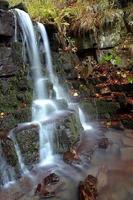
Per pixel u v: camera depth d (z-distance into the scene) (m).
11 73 5.20
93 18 7.60
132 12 7.82
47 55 6.34
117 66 7.41
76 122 5.30
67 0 8.84
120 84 6.76
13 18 5.38
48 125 4.77
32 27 5.94
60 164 4.59
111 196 3.80
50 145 4.79
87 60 7.55
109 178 4.20
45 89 5.71
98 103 6.36
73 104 6.02
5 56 5.09
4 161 4.06
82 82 6.84
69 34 7.61
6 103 4.93
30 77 5.65
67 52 7.18
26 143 4.41
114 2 8.17
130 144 5.31
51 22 6.86
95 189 3.85
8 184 4.05
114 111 6.36
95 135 5.56
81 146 5.02
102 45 7.55
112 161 4.69
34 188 3.94
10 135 4.24
